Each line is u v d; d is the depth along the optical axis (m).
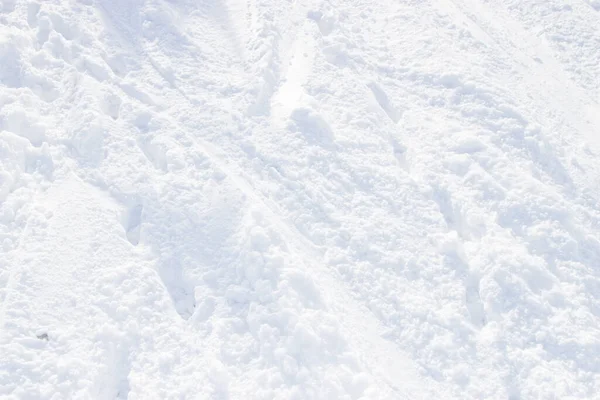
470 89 7.62
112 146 6.64
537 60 8.48
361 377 5.33
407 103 7.59
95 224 6.08
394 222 6.45
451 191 6.70
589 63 8.55
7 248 5.89
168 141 6.71
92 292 5.68
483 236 6.39
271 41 7.80
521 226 6.45
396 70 7.91
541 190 6.66
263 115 7.18
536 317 5.83
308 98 7.21
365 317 5.84
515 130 7.28
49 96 7.08
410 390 5.43
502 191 6.66
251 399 5.20
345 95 7.43
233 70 7.58
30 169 6.48
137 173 6.46
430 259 6.22
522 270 6.06
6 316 5.42
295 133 6.96
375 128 7.20
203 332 5.61
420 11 8.62
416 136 7.23
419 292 6.00
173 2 8.12
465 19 8.73
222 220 6.17
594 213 6.82
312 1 8.45
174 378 5.33
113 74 7.28
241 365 5.41
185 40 7.75
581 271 6.23
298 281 5.74
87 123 6.68
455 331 5.75
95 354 5.37
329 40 8.01
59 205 6.19
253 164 6.75
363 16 8.55
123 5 7.96
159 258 6.00
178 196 6.29
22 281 5.64
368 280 6.04
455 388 5.46
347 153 6.90
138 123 6.90
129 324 5.54
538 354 5.62
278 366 5.33
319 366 5.35
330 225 6.38
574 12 9.24
